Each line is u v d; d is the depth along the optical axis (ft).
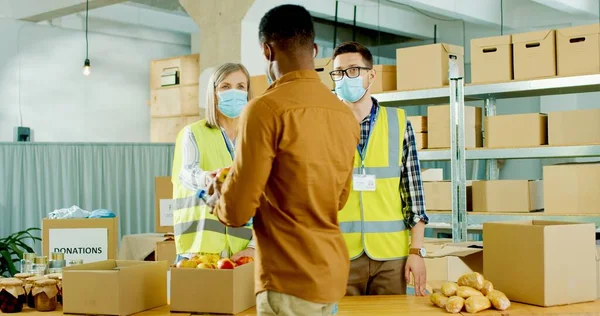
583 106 27.48
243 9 19.20
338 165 5.50
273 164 5.29
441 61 14.47
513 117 14.07
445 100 15.83
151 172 22.53
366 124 8.39
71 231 10.57
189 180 7.91
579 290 7.47
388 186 8.27
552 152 13.62
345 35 31.81
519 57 13.75
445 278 9.43
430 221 14.69
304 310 5.27
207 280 6.84
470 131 15.11
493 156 14.16
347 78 8.20
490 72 14.14
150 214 22.53
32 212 21.61
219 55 19.79
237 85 8.66
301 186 5.26
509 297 7.61
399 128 8.45
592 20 26.99
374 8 28.40
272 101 5.23
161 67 26.91
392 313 6.93
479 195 14.42
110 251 10.63
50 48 28.02
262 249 5.41
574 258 7.45
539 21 28.04
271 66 5.60
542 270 7.23
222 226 8.52
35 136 27.53
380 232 8.16
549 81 13.37
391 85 15.43
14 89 26.99
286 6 5.56
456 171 14.33
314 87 5.46
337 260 5.43
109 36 29.81
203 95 20.17
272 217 5.35
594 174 12.98
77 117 28.76
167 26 31.19
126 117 30.45
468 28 31.35
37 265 8.17
